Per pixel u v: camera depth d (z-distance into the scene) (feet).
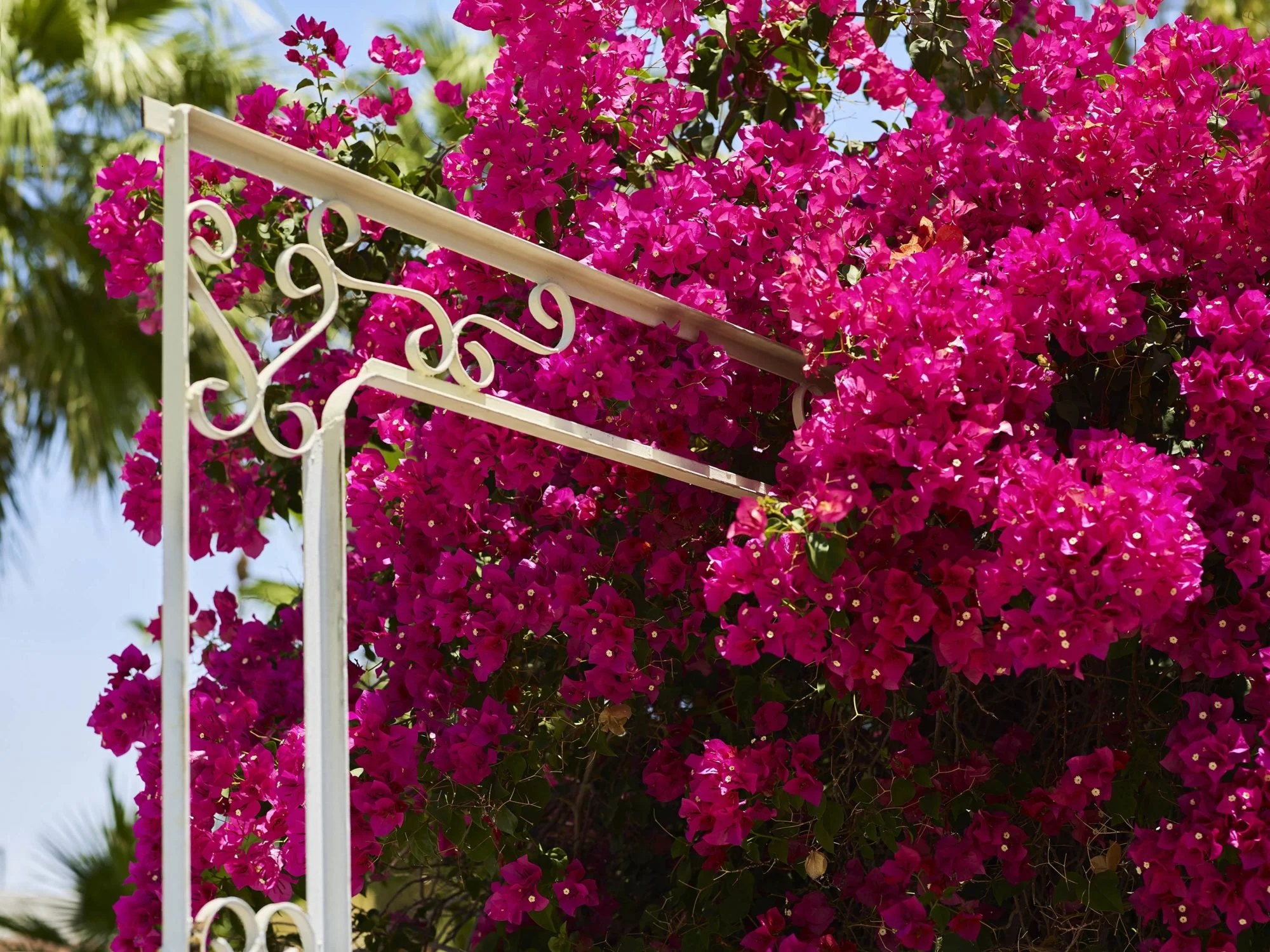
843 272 7.16
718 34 8.98
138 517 8.59
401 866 8.81
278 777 7.07
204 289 4.42
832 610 5.98
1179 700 7.04
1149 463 5.57
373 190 5.01
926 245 6.78
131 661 8.21
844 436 5.75
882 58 8.39
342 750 4.70
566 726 7.47
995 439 6.04
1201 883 6.07
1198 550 5.18
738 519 5.68
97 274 23.30
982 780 6.89
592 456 7.42
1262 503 6.17
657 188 7.52
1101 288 6.44
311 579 4.73
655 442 7.16
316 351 9.50
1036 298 6.45
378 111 9.57
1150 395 7.22
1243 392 6.27
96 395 23.52
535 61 7.76
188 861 4.10
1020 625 5.39
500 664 7.01
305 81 9.41
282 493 9.36
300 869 6.89
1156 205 7.29
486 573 7.11
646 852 8.36
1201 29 7.45
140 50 23.57
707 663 7.54
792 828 7.13
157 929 7.48
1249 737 6.31
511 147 7.41
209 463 9.05
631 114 8.09
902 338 5.77
